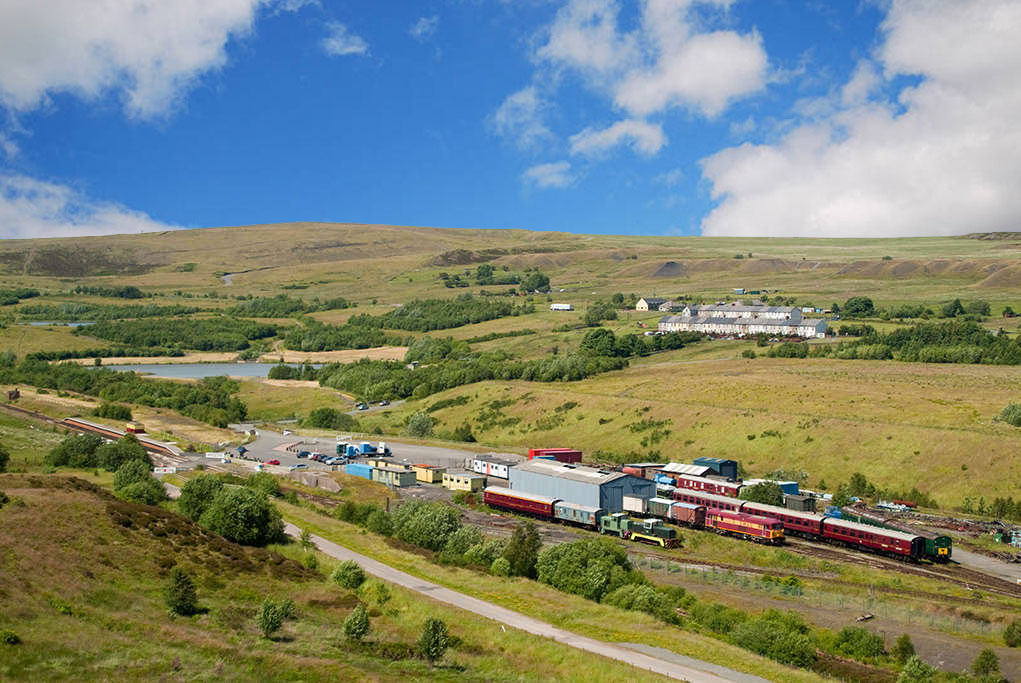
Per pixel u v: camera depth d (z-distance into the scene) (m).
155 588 82.81
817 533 130.50
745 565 118.81
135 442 164.75
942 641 86.12
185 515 110.81
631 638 83.06
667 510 140.25
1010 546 128.12
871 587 104.75
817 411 199.00
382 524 124.62
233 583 89.44
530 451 182.12
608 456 196.62
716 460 174.62
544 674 73.12
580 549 106.12
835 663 78.88
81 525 91.06
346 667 69.25
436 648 74.25
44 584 74.31
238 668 65.88
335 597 91.31
